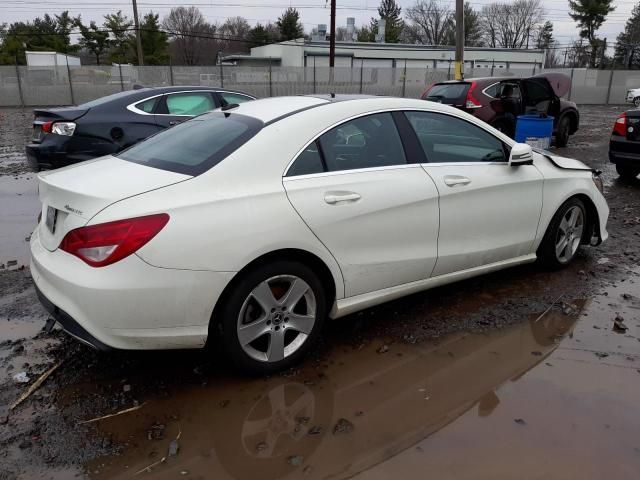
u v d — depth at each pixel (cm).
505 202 415
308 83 2922
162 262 273
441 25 7712
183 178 295
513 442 264
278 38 7069
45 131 725
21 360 338
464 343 362
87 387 311
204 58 7019
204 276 282
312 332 331
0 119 2080
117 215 272
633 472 245
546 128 927
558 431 272
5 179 920
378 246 347
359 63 4331
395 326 385
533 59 4531
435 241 377
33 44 5334
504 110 1125
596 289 446
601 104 3366
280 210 303
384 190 346
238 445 263
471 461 251
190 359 341
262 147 314
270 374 323
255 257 294
